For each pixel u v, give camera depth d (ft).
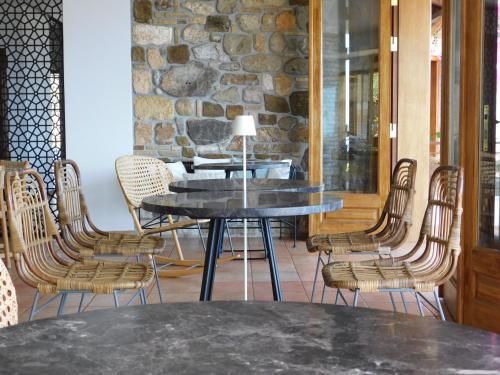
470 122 10.44
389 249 10.48
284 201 9.20
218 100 23.06
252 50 22.95
